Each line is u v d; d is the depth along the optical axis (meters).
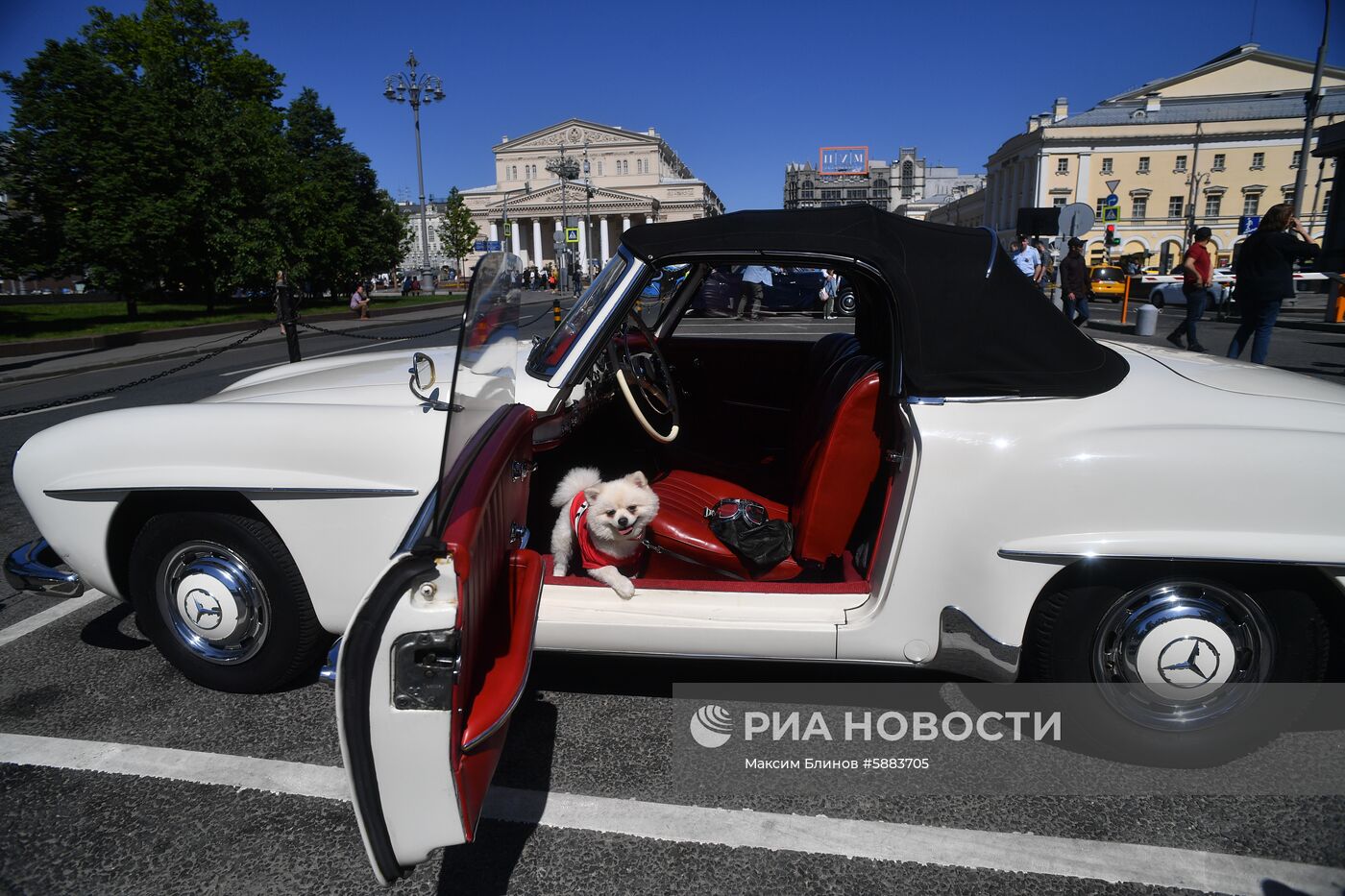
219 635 2.52
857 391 2.35
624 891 1.83
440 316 26.52
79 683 2.78
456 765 1.43
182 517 2.43
